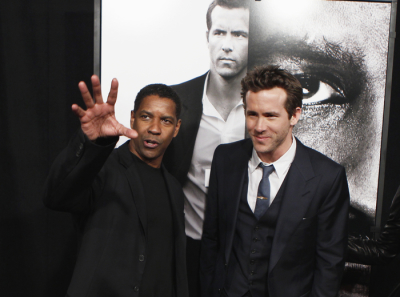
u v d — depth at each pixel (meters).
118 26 1.48
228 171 1.31
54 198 0.90
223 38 1.50
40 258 1.82
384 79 1.51
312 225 1.18
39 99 1.79
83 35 1.79
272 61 1.51
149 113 1.15
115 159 1.14
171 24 1.49
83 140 0.84
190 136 1.53
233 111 1.52
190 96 1.52
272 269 1.14
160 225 1.12
